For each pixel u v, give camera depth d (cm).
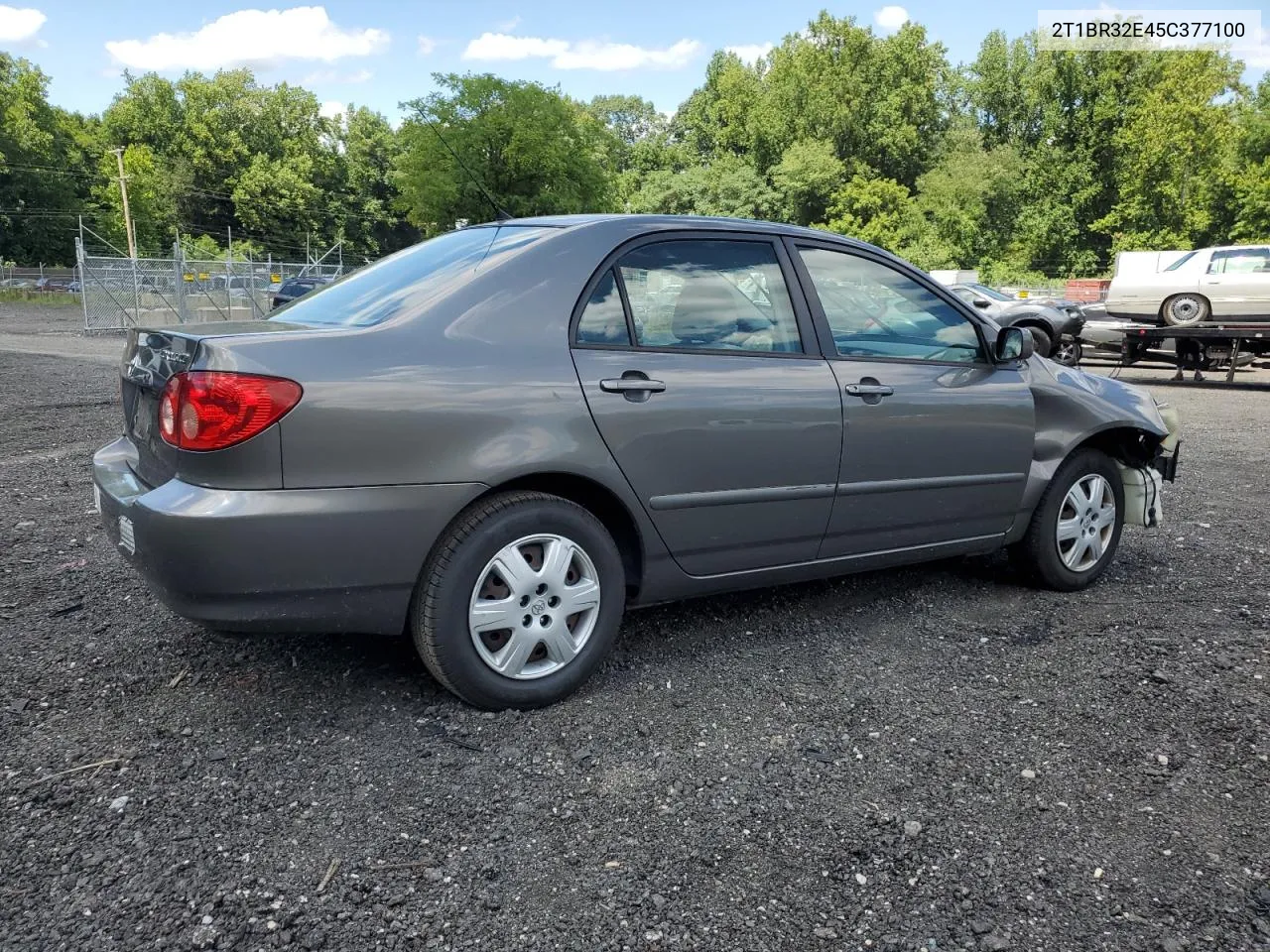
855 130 6994
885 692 336
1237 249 1599
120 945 204
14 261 7081
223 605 269
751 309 357
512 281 314
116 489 296
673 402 326
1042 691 338
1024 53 7031
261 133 9244
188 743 290
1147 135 5409
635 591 343
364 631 292
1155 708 324
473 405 291
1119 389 471
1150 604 432
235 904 218
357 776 273
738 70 7862
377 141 9738
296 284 2448
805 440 355
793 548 367
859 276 391
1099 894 227
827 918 218
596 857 239
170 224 8669
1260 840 249
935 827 254
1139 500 473
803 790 271
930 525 401
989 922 217
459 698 313
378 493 279
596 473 312
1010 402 415
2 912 213
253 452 264
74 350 1881
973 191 6125
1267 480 725
